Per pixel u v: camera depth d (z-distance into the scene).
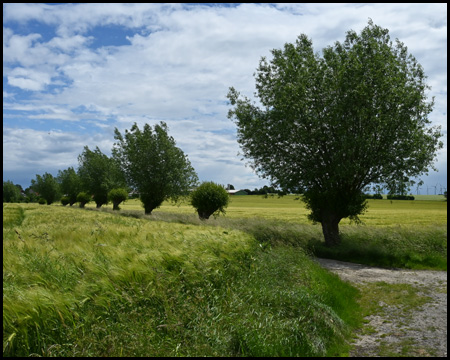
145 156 45.19
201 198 32.88
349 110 18.91
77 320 4.80
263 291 7.39
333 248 19.19
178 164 46.03
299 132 19.56
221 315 5.98
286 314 6.70
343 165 18.00
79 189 90.56
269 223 26.02
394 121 18.44
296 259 11.02
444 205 102.75
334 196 19.95
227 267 8.06
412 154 18.56
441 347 6.08
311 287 8.59
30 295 4.71
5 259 5.99
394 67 18.95
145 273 6.12
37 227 13.74
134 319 5.20
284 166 20.70
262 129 20.61
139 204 109.81
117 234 9.83
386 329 7.16
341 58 20.05
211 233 11.50
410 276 13.24
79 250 7.13
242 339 5.32
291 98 19.55
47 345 4.46
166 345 4.96
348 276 13.05
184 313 5.71
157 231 11.27
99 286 5.45
